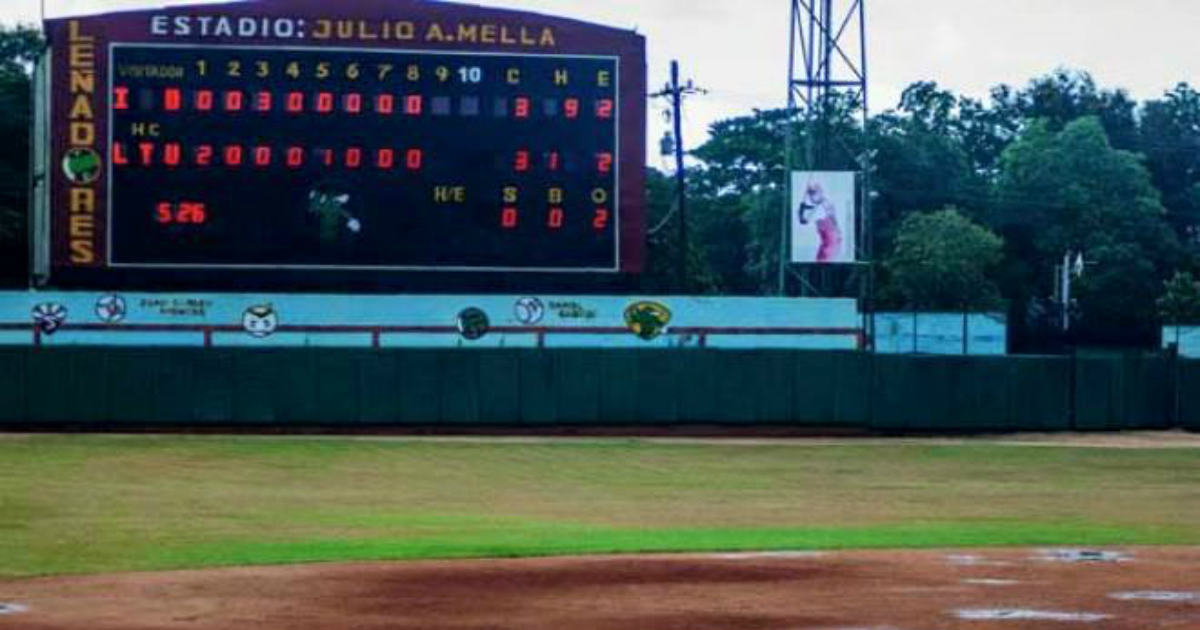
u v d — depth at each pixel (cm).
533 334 7588
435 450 6650
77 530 4050
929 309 13650
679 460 6462
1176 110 19075
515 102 7206
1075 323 13838
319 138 7119
